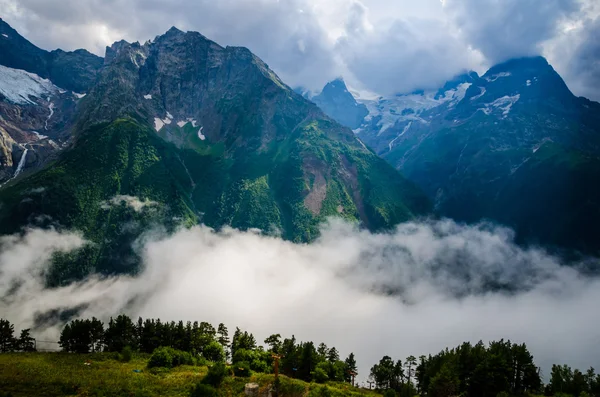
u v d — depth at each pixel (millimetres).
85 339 139000
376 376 150625
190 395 97625
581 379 129000
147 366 120375
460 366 121812
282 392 105625
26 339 149125
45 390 95250
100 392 94438
